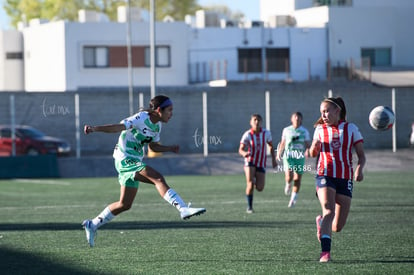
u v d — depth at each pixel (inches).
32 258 685.3
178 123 2642.7
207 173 2041.1
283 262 647.1
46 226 945.5
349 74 3223.4
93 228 683.4
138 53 3506.4
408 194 1362.0
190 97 2650.1
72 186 1673.2
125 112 2598.4
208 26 3752.5
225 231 871.7
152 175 648.4
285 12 3959.2
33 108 2527.1
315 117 2706.7
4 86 3794.3
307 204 1209.4
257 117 1093.1
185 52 3518.7
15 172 1946.4
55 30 3499.0
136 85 3479.3
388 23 3570.4
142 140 656.4
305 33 3533.5
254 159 1093.1
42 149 2404.0
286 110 2691.9
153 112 657.0
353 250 711.1
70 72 3444.9
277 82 3083.2
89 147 2571.4
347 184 640.4
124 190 665.0
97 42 3464.6
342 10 3538.4
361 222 938.7
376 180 1717.5
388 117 692.7
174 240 797.9
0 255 705.0
